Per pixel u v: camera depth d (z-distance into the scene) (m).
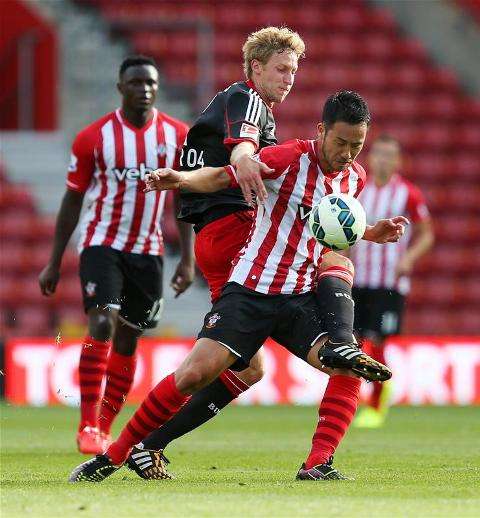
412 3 79.19
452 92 76.81
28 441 32.19
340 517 14.86
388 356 49.62
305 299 19.67
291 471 22.86
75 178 28.17
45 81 74.69
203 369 19.02
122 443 19.83
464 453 28.17
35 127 74.94
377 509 15.64
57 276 28.77
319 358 18.91
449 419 42.31
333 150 19.12
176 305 62.94
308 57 77.19
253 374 21.30
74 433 35.38
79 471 19.86
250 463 25.14
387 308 39.59
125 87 28.16
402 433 35.84
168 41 76.44
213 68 75.44
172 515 15.02
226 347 19.05
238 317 19.19
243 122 20.39
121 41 76.75
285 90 21.34
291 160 19.25
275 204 19.41
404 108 75.44
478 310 67.31
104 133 28.00
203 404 20.95
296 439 33.25
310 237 19.64
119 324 28.11
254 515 15.01
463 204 70.88
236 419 42.03
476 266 68.25
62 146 70.81
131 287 28.20
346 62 77.31
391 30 78.88
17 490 18.17
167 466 24.22
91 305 27.58
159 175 18.30
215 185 18.81
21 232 66.12
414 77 76.94
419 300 66.94
